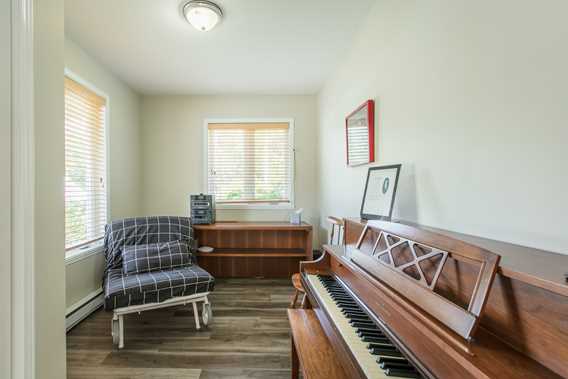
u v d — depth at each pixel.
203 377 1.60
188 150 3.57
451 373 0.68
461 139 1.09
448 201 1.16
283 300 2.69
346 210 2.44
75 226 2.32
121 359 1.76
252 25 2.04
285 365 1.71
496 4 0.92
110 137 2.81
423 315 0.74
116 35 2.16
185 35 2.17
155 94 3.51
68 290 2.17
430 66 1.27
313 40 2.25
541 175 0.79
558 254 0.73
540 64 0.79
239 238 3.41
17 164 0.83
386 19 1.67
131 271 2.27
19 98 0.83
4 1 0.80
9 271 0.82
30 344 0.86
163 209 3.55
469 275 0.72
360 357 0.84
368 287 1.23
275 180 3.62
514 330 0.60
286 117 3.60
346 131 2.39
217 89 3.36
